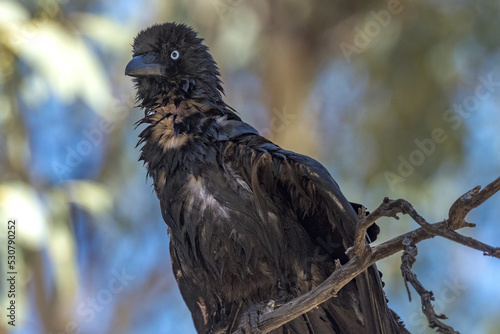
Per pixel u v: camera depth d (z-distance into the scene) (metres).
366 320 7.06
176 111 8.10
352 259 6.07
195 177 7.52
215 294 8.02
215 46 16.36
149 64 8.50
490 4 16.12
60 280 13.77
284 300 7.48
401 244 5.80
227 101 17.30
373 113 16.62
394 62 16.39
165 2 16.19
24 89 13.71
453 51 16.20
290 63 17.22
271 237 7.42
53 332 17.19
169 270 19.00
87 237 17.39
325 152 17.17
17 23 13.26
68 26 13.85
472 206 5.16
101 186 15.51
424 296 5.17
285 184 7.39
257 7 17.00
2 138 14.43
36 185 14.46
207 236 7.46
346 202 6.99
